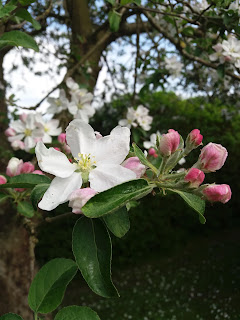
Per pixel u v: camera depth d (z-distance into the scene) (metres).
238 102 0.60
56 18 0.49
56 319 0.10
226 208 1.02
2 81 0.43
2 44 0.15
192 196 0.11
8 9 0.15
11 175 0.19
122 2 0.23
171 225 0.97
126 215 0.11
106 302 0.73
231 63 0.38
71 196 0.10
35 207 0.11
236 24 0.32
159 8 0.43
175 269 0.86
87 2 0.47
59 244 0.80
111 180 0.11
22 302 0.34
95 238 0.11
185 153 0.14
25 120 0.32
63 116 0.39
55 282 0.12
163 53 0.53
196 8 0.37
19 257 0.34
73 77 0.44
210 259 0.89
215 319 0.66
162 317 0.67
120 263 0.89
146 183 0.10
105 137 0.12
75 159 0.11
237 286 0.77
